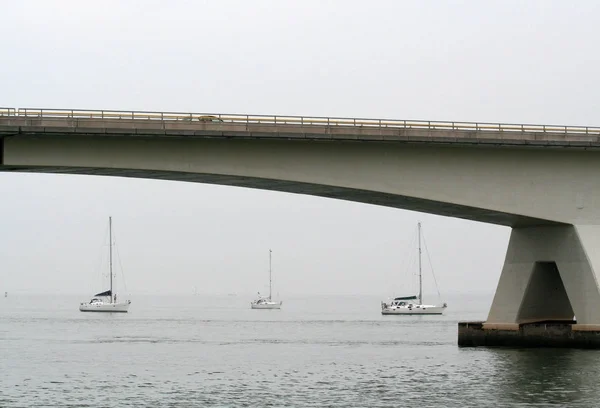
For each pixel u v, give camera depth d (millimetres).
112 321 169250
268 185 57812
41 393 52344
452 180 58781
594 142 60156
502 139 58531
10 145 51375
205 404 47031
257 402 47469
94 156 52281
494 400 46156
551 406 44031
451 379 54406
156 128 52188
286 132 54438
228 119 54188
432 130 57500
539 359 60188
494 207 59531
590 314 60156
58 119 50875
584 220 61094
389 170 57500
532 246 64625
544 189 60531
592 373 53750
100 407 46531
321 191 58750
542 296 65875
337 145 56500
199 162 53938
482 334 67562
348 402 46938
